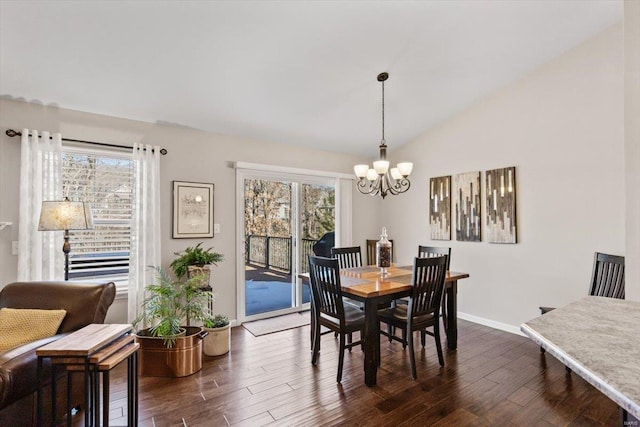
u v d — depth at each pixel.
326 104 3.67
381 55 2.97
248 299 4.61
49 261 2.89
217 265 3.90
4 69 2.55
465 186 4.14
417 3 2.44
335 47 2.79
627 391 0.68
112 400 2.33
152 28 2.36
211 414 2.17
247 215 4.23
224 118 3.66
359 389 2.49
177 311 3.23
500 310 3.80
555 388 2.48
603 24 2.94
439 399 2.35
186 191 3.69
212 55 2.70
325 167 4.89
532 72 3.53
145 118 3.44
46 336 2.08
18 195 2.86
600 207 3.07
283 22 2.45
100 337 1.77
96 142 3.21
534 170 3.52
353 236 5.14
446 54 3.07
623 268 2.67
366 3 2.38
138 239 3.29
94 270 3.23
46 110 3.00
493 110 3.87
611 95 3.01
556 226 3.36
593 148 3.11
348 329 2.68
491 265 3.89
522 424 2.06
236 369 2.82
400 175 3.06
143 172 3.35
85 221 2.62
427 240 4.64
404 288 2.69
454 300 3.24
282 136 4.28
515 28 2.84
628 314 1.23
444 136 4.41
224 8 2.27
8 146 2.84
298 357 3.08
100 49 2.49
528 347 3.28
